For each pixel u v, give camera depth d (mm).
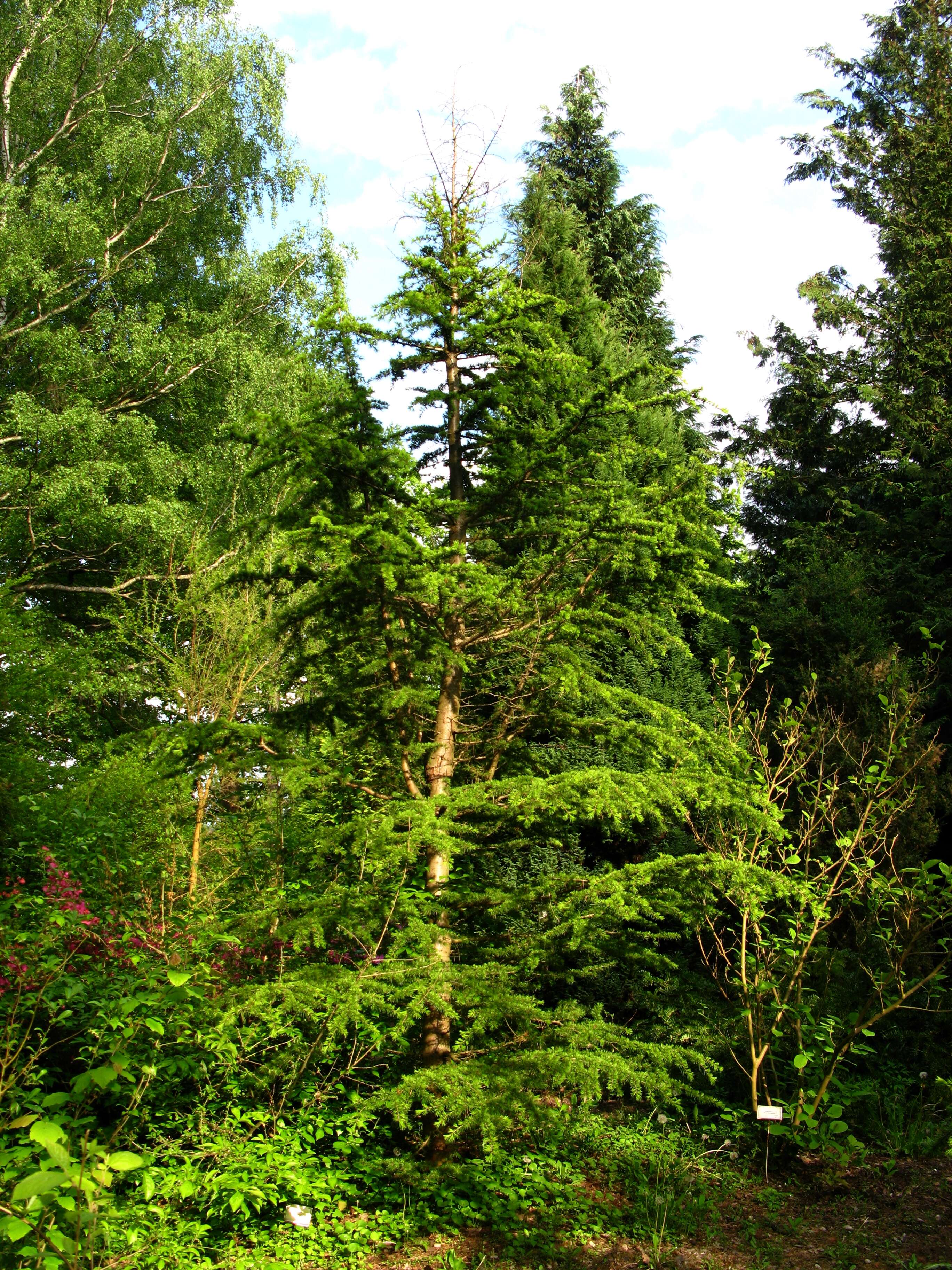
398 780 6090
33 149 15586
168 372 14375
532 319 5996
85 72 16031
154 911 6605
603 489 5719
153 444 13859
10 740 8836
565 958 6855
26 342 13938
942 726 9750
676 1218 4914
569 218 12250
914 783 7211
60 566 14258
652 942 7305
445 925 5414
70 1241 2727
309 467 5117
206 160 16406
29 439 12984
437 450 6324
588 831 8242
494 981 5020
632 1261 4496
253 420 5355
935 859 6590
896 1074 6547
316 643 6910
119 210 15469
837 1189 5297
